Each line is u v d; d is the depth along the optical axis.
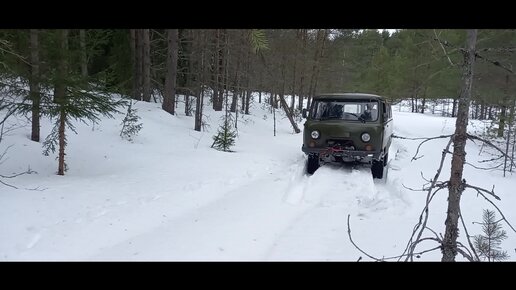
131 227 5.67
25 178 7.68
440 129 21.03
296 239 5.39
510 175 9.85
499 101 11.34
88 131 12.12
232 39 15.41
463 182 2.84
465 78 2.77
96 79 8.60
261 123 22.69
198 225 5.85
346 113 10.27
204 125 17.39
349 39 31.95
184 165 9.98
